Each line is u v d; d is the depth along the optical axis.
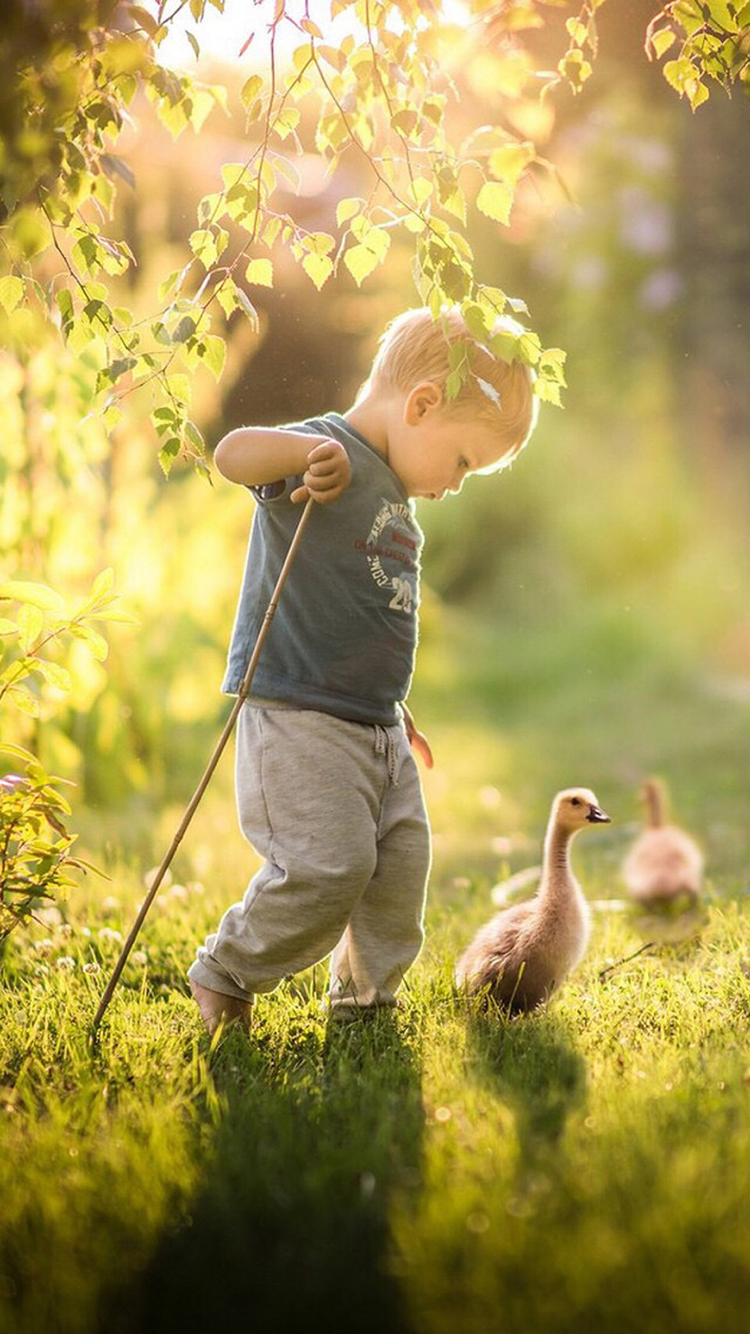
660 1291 3.34
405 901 5.76
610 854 11.16
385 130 5.53
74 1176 4.06
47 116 4.61
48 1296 3.53
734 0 5.61
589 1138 4.18
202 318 5.50
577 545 29.58
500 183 5.05
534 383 5.34
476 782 16.44
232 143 22.03
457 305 5.30
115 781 13.46
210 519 14.71
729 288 29.30
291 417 27.06
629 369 30.61
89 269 5.41
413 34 5.07
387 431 5.71
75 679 9.70
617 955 7.18
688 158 28.84
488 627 27.80
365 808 5.54
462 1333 3.31
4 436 10.66
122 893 8.87
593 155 29.23
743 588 26.83
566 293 30.56
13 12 4.26
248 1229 3.77
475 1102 4.61
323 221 23.05
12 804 5.59
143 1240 3.75
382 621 5.60
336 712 5.52
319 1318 3.44
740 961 6.68
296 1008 6.03
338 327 27.31
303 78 5.44
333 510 5.54
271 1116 4.53
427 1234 3.59
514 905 6.38
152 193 17.23
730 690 22.50
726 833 12.16
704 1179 3.80
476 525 30.28
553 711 21.95
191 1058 5.27
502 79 5.00
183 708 14.67
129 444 13.58
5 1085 5.02
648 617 26.03
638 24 14.16
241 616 5.74
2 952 7.29
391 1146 4.22
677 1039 5.39
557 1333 3.27
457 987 6.20
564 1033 5.46
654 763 17.20
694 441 30.14
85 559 11.45
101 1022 5.61
